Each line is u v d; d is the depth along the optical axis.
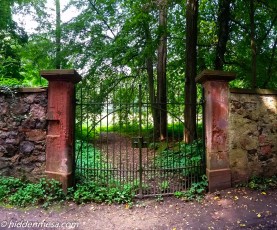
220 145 4.38
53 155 4.18
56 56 10.58
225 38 7.57
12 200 3.85
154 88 12.23
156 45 8.17
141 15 7.24
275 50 8.57
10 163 4.31
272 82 8.83
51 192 4.08
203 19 9.02
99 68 10.08
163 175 5.10
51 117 4.16
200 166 4.54
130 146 8.71
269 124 4.82
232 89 4.45
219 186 4.34
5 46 9.83
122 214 3.64
